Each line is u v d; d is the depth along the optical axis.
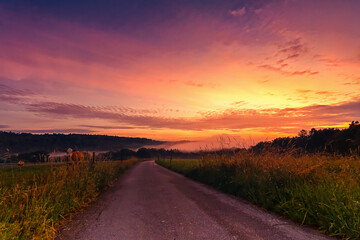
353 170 6.32
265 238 3.54
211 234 3.82
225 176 9.02
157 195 7.95
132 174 18.36
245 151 10.32
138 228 4.32
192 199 6.95
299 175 6.18
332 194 4.35
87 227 4.51
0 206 3.96
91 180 8.33
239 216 4.87
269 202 5.45
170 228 4.23
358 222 3.43
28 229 3.63
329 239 3.44
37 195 4.85
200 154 14.11
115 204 6.73
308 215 4.25
